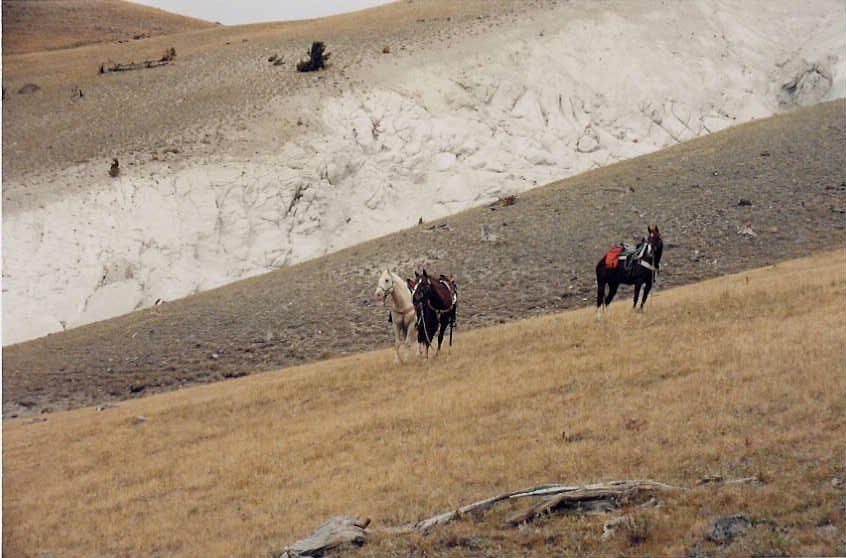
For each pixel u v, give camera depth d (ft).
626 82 275.39
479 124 249.96
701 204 150.30
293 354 122.72
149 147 223.92
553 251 144.56
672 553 32.94
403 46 288.30
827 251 117.70
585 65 279.90
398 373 79.56
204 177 210.59
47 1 478.18
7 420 107.34
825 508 34.01
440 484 47.09
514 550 35.58
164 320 150.30
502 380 67.36
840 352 54.08
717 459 41.88
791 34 328.29
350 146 231.30
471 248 156.25
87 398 118.32
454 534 37.73
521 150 244.01
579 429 51.11
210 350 129.18
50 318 172.96
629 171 189.78
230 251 198.29
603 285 83.76
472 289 136.15
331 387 80.84
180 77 281.13
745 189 152.56
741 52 307.17
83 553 49.16
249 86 262.26
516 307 125.08
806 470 38.09
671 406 51.39
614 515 36.83
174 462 66.54
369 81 260.01
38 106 263.29
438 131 242.58
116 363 130.21
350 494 48.57
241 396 86.69
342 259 170.60
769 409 47.26
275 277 170.71
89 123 244.83
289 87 257.75
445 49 281.95
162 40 368.89
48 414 109.81
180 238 196.34
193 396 98.68
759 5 343.05
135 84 279.08
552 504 38.14
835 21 330.34
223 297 160.97
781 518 34.12
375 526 42.11
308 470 56.24
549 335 81.92
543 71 271.90
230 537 46.09
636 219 150.82
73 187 203.51
